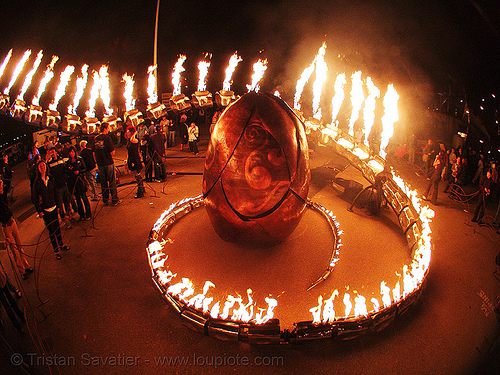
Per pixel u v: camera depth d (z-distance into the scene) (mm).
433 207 11953
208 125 22734
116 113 18156
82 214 10789
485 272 8305
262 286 7637
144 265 8578
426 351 6066
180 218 10523
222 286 7625
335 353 6043
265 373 5691
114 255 8992
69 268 8469
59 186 10188
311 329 6082
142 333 6520
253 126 7520
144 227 10422
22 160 16328
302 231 9773
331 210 11336
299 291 7492
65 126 12766
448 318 6840
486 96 16906
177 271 8109
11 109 12172
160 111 13469
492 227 10461
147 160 14023
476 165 14320
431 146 14812
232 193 7570
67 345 6270
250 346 6211
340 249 9008
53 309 7133
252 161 7422
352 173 13219
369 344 6223
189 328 6582
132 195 12734
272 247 8969
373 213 11000
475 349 6078
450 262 8711
